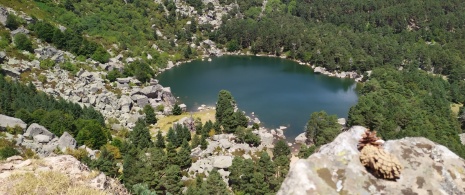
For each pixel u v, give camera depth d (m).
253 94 154.75
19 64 127.25
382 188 10.52
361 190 10.45
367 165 11.08
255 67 195.00
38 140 81.00
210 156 92.81
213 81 171.12
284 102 146.62
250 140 105.31
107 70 155.00
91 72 144.25
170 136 100.62
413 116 113.44
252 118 131.25
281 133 118.94
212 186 65.69
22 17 155.62
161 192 66.44
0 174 18.47
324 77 180.25
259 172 75.81
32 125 83.38
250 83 169.00
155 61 187.50
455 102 150.25
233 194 73.06
